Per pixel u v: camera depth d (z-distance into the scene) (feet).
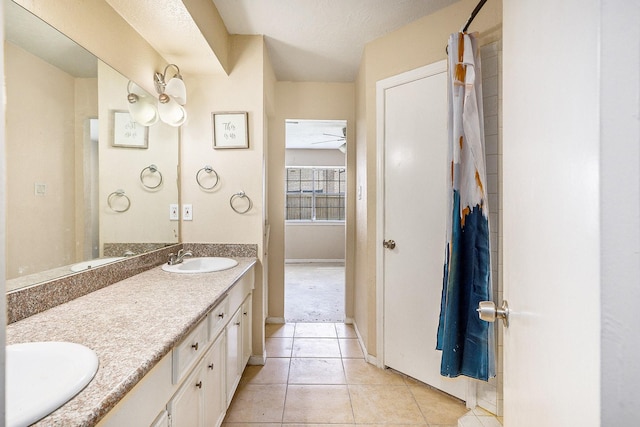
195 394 3.87
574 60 1.53
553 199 1.76
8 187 3.24
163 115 6.31
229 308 5.28
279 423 5.41
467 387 5.87
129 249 5.42
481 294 4.89
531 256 2.07
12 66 3.26
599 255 1.30
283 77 9.52
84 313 3.56
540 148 1.94
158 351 2.68
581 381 1.44
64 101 3.96
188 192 7.22
